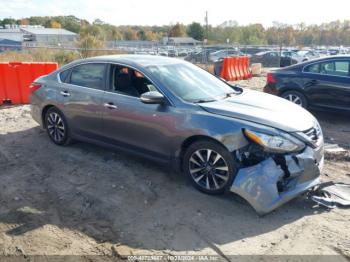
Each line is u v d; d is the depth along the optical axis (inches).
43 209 155.3
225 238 135.5
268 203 145.0
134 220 147.3
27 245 130.7
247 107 168.2
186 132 164.4
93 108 200.5
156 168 195.5
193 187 173.3
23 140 242.2
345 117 331.3
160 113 172.6
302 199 164.1
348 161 215.9
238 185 149.5
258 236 136.7
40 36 2397.9
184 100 171.3
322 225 144.3
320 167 163.6
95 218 148.9
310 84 312.7
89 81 207.3
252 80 661.9
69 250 128.4
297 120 161.8
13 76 345.7
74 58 864.9
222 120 157.1
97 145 208.7
